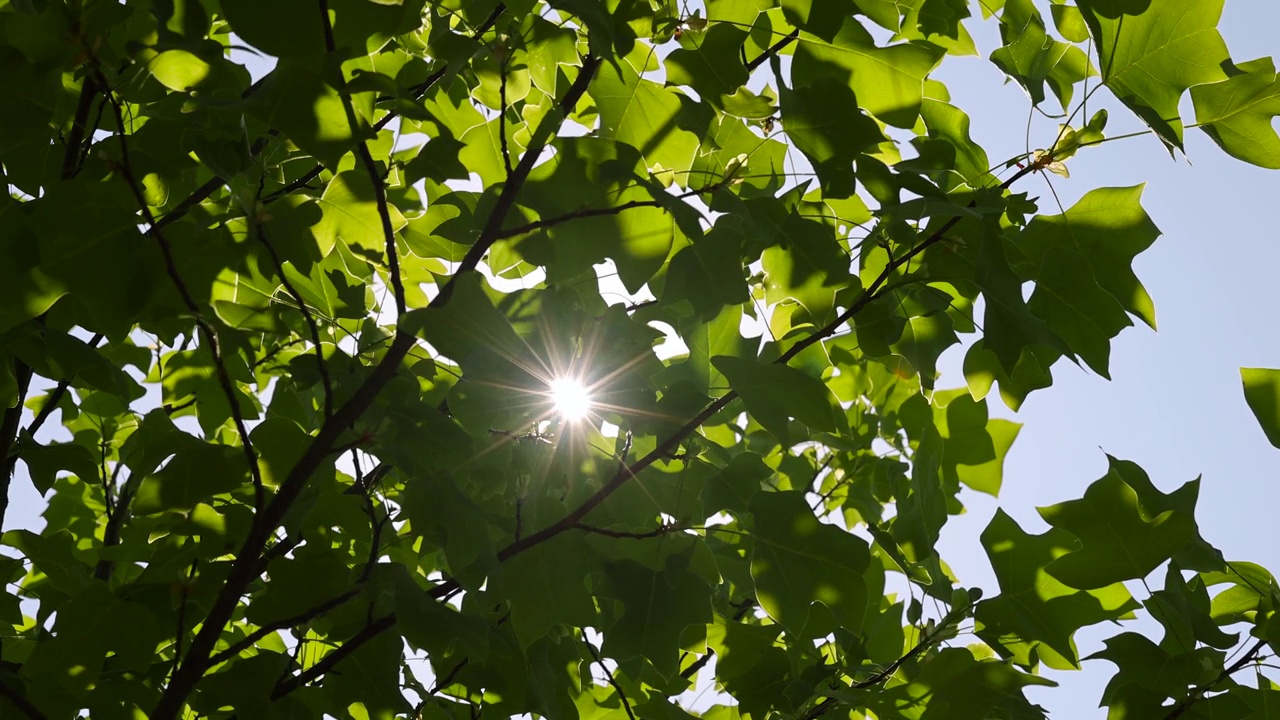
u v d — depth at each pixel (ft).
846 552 6.71
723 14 6.79
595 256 6.70
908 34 7.35
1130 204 7.09
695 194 6.61
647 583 6.72
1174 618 6.95
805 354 7.81
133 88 6.42
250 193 6.37
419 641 6.33
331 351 7.23
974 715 7.07
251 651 7.55
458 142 6.44
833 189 6.76
